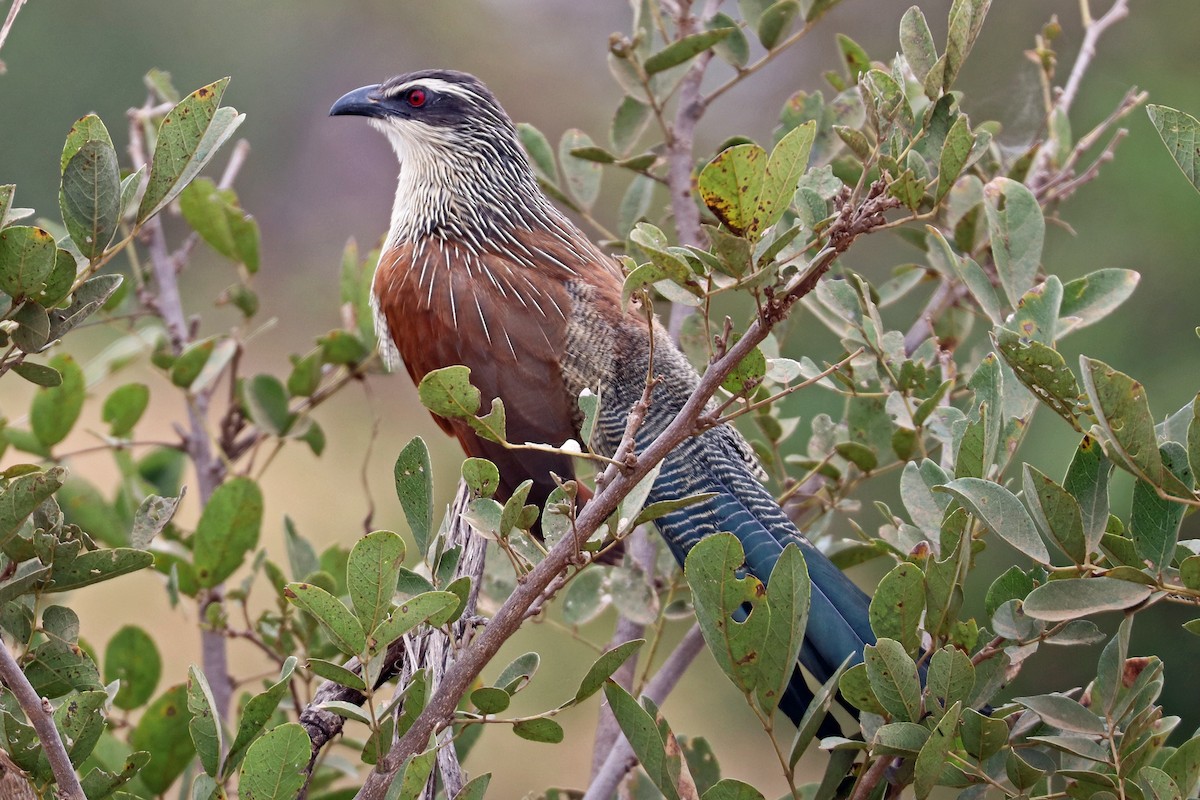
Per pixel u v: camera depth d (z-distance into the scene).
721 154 4.62
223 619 8.06
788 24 9.05
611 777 7.08
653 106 9.14
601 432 8.95
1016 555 13.08
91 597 17.41
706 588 5.07
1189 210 13.12
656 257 4.66
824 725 6.48
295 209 28.69
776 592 5.08
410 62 27.94
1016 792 5.36
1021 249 6.67
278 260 28.58
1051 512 5.07
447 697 4.85
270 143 28.11
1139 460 4.95
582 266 9.76
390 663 6.44
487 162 10.52
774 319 4.74
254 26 26.61
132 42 24.56
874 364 7.85
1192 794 5.09
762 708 5.18
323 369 10.45
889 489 13.90
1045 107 10.70
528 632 15.79
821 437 8.60
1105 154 8.84
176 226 26.42
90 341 21.53
